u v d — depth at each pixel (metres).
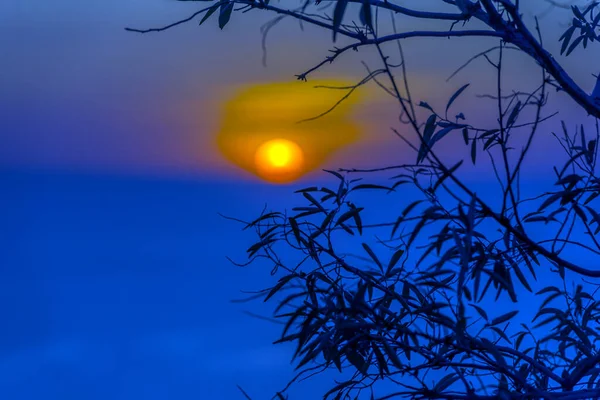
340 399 5.21
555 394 4.97
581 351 5.36
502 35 5.06
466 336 5.01
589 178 5.09
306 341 5.17
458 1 5.02
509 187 4.93
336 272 5.18
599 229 5.19
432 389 5.04
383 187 5.09
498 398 4.95
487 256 5.09
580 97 4.96
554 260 4.99
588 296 5.38
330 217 5.20
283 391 5.15
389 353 5.05
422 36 5.09
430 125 5.11
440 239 4.93
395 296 5.11
